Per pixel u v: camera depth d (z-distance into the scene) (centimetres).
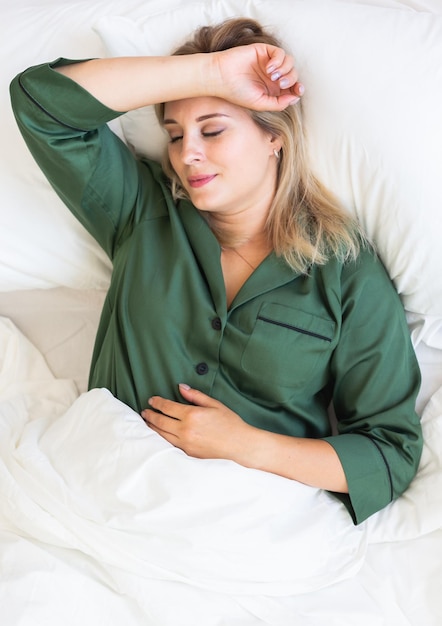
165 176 143
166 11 142
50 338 159
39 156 128
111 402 125
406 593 119
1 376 149
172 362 129
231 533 113
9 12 152
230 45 129
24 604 108
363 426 130
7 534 118
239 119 124
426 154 127
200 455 122
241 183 125
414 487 130
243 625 113
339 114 130
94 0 152
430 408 138
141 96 123
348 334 129
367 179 133
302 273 130
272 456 121
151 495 115
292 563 115
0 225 149
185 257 131
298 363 127
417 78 127
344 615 114
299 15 134
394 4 146
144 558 114
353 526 125
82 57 145
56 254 152
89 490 117
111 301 139
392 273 139
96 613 113
